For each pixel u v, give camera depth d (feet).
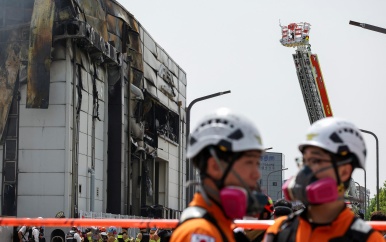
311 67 366.22
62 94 174.40
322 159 15.10
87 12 185.16
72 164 174.81
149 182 244.83
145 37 246.47
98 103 196.44
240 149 12.85
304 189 14.96
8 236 80.28
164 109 277.23
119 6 215.10
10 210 172.35
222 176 12.94
